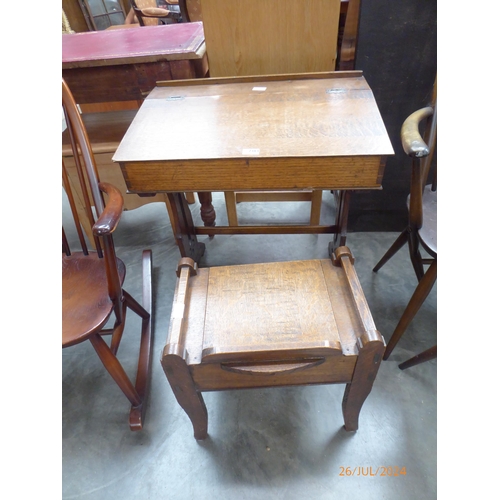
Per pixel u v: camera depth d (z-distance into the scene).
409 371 1.22
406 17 1.21
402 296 1.47
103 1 3.45
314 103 1.09
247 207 2.04
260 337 0.83
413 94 1.38
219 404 1.17
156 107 1.14
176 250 1.79
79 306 0.97
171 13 2.45
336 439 1.07
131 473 1.04
